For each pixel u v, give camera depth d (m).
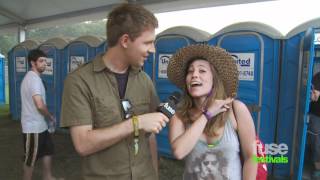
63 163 6.02
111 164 1.74
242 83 5.27
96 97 1.70
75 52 7.76
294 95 4.93
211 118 1.79
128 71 1.80
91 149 1.64
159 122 1.65
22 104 4.09
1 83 13.90
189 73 1.83
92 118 1.72
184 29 5.76
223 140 1.78
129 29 1.60
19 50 9.38
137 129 1.61
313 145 5.18
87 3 9.45
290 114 4.99
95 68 1.71
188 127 1.81
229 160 1.77
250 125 1.80
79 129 1.66
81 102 1.67
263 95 5.12
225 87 1.84
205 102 1.79
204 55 1.80
